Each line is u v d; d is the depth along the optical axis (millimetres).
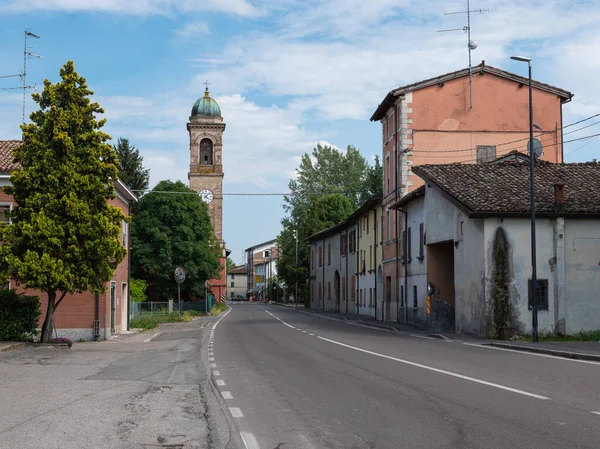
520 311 25422
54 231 21578
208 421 8719
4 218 27094
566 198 26625
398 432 7828
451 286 33094
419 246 35719
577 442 7105
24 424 8359
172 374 14289
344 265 63375
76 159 22047
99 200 22531
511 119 41375
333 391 11391
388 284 44781
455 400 10109
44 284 21625
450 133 41031
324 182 83312
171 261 58906
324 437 7637
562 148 41375
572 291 25781
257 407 9836
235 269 187000
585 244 25984
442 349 20562
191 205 59688
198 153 86938
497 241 25531
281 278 91062
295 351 20125
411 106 41062
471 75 41125
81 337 27641
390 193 43625
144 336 30703
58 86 22406
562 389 11156
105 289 22984
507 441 7207
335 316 52938
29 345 22344
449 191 27281
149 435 7801
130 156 67938
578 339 24594
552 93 41531
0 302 22953
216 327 37250
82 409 9555
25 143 22406
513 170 29953
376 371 14336
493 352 19391
